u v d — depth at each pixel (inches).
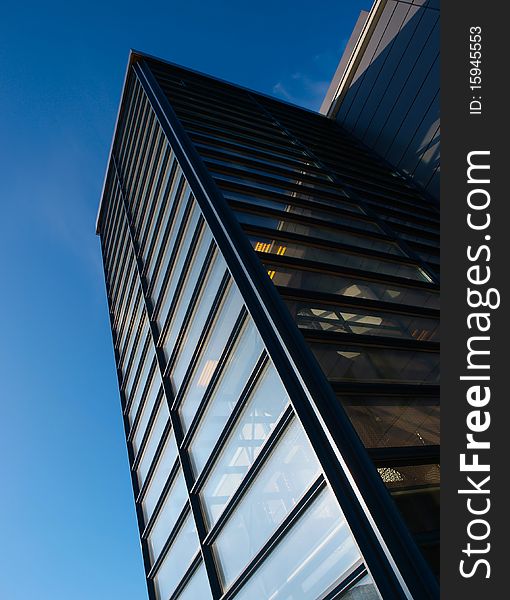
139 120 903.7
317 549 252.8
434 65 826.8
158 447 573.6
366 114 1036.5
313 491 259.8
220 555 359.3
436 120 816.3
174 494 502.6
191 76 1093.1
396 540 206.2
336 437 251.9
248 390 343.0
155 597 528.7
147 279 717.9
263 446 313.1
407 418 286.7
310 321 355.9
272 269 410.9
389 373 330.0
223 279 425.1
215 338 424.8
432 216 744.3
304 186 674.8
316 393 279.4
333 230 558.6
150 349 668.1
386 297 446.9
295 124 1043.3
